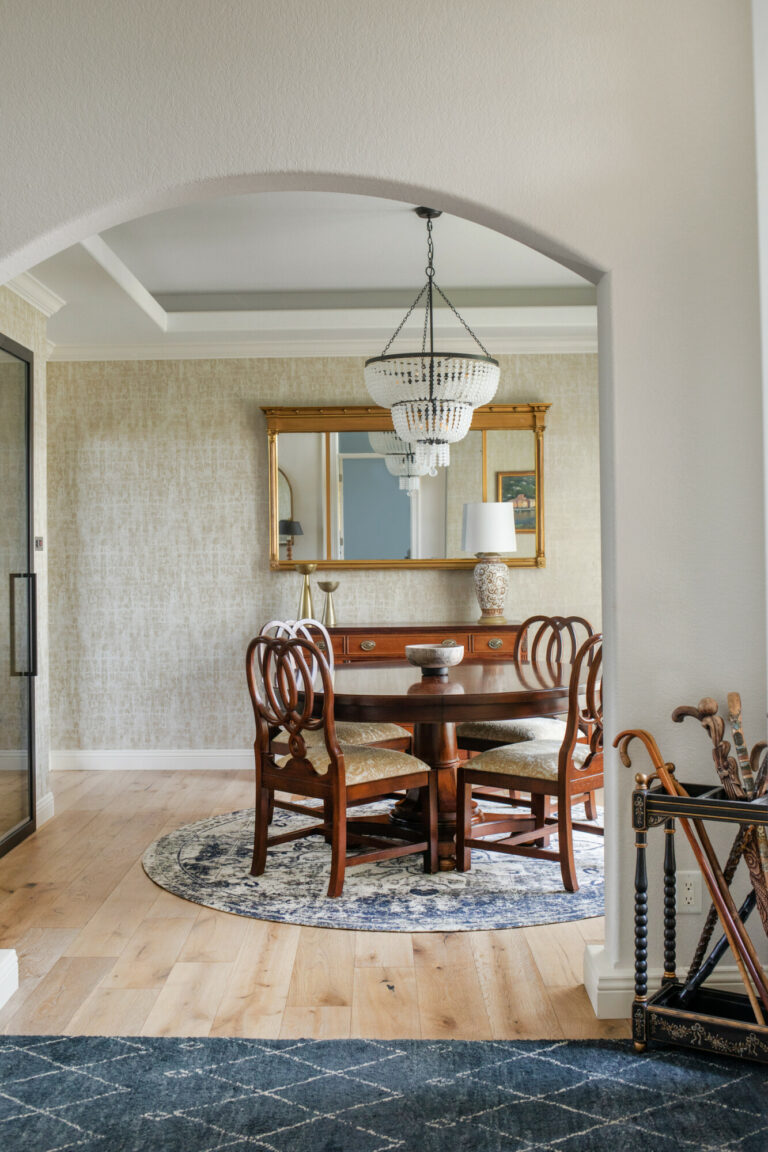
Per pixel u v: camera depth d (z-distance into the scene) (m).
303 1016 2.52
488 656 5.36
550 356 5.77
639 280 2.51
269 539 5.74
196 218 4.27
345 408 5.69
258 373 5.77
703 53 2.51
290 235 4.51
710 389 2.52
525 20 2.51
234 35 2.50
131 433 5.78
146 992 2.67
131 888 3.55
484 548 5.51
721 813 2.21
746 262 2.52
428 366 3.99
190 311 5.46
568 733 3.45
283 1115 2.06
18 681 4.22
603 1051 2.32
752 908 2.40
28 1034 2.43
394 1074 2.22
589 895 3.43
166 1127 2.02
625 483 2.51
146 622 5.78
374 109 2.50
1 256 2.49
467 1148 1.93
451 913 3.25
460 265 5.00
